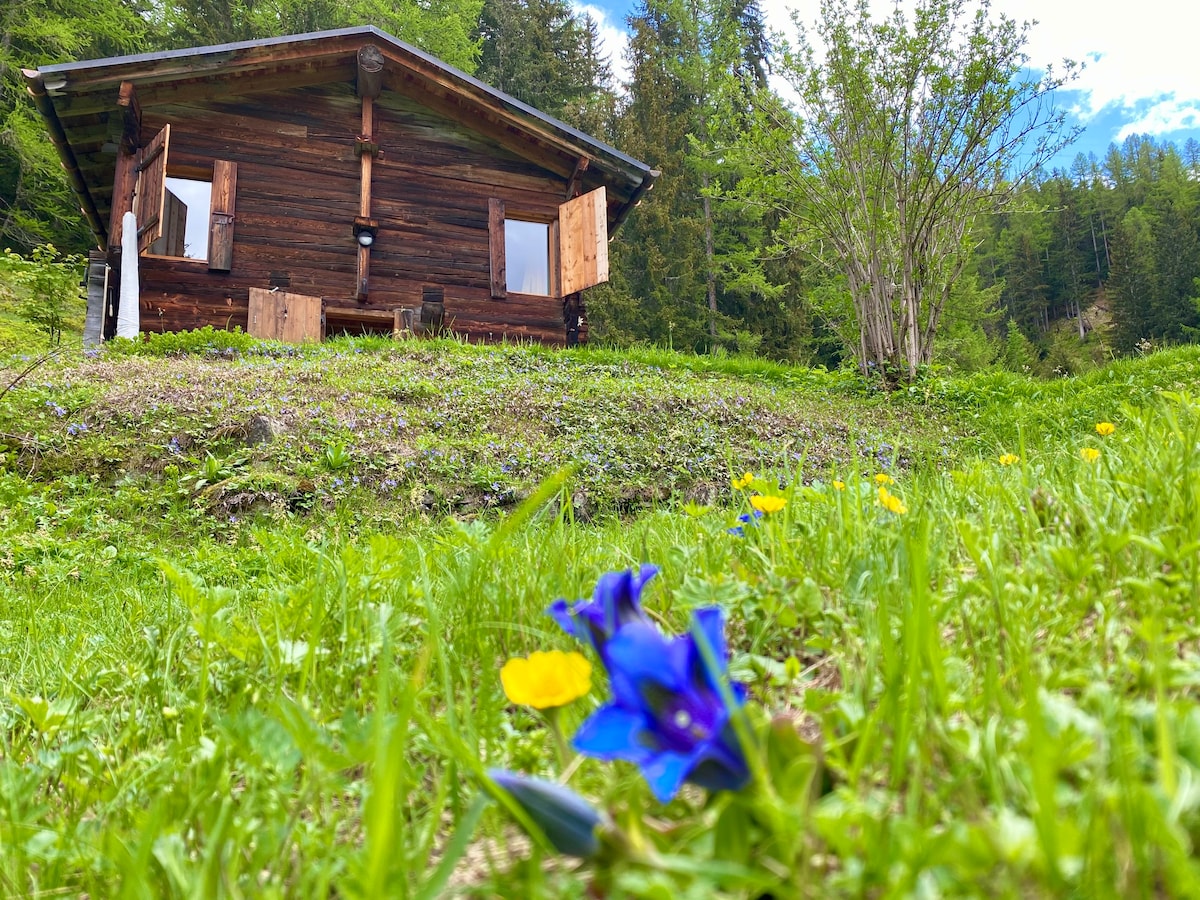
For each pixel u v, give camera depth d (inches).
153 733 62.4
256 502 262.7
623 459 324.2
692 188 1357.0
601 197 560.1
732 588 59.3
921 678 37.6
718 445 346.6
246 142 529.0
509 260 615.5
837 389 542.0
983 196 575.5
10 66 1017.5
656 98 1355.8
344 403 345.7
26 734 66.4
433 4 1390.3
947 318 1035.3
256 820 40.5
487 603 73.8
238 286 514.6
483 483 286.4
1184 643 42.8
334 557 110.3
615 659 25.9
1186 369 442.6
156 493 268.1
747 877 22.9
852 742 35.0
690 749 25.4
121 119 514.6
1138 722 29.9
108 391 320.8
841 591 60.6
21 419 293.1
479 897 31.2
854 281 602.2
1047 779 22.0
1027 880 23.0
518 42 1565.0
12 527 235.9
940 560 61.1
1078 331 3198.8
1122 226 2977.4
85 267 691.4
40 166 986.7
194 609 71.6
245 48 505.4
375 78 534.9
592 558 92.0
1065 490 74.5
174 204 542.3
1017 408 450.9
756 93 613.9
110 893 37.4
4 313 708.0
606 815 28.0
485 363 456.4
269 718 46.9
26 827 44.2
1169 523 59.7
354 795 43.9
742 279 1262.3
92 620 154.0
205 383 344.5
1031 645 43.3
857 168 584.7
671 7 1389.0
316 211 539.8
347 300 542.3
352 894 30.5
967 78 529.7
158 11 1284.4
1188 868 19.8
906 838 23.8
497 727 50.3
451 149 581.9
